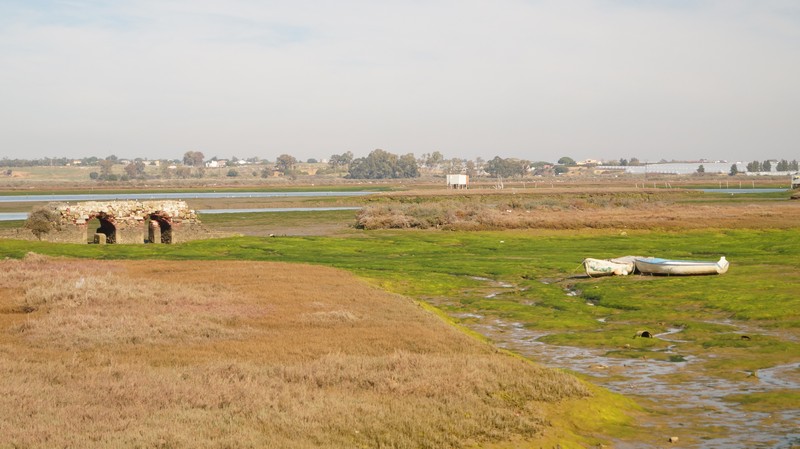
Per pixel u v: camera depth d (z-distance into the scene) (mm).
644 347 31625
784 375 26719
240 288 38000
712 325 35656
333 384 20984
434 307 39281
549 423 19750
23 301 32531
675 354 30328
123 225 75062
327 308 33281
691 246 72000
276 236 82250
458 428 18109
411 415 18469
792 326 35312
